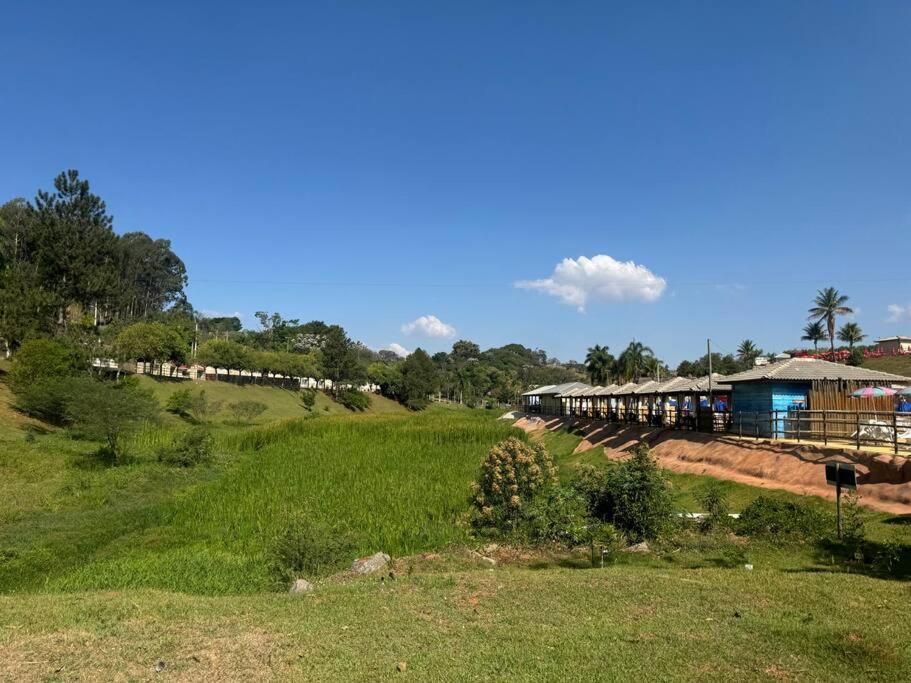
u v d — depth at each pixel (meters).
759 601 9.39
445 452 33.31
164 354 71.56
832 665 7.05
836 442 23.66
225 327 162.38
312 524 14.95
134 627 8.55
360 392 102.75
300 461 31.23
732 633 8.01
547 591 10.06
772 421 26.70
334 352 102.75
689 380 42.25
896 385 28.62
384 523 17.39
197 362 83.06
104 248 61.25
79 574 13.75
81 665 7.20
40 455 29.44
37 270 58.88
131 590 11.51
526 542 15.04
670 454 31.25
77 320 60.38
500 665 7.07
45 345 44.44
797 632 8.00
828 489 19.30
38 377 42.66
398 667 7.04
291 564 13.49
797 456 22.38
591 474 16.56
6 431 34.66
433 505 19.55
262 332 131.75
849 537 13.82
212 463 31.78
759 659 7.19
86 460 29.97
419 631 8.22
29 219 71.06
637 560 13.40
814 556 13.07
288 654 7.49
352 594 10.28
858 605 9.15
